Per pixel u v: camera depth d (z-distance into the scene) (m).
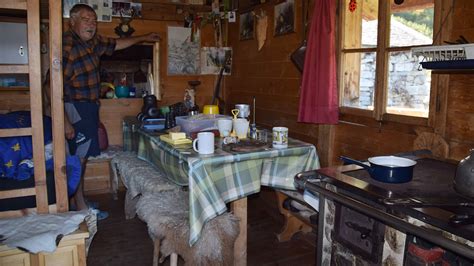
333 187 1.45
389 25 2.41
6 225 1.95
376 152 2.53
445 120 2.06
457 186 1.31
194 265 1.99
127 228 3.12
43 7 3.09
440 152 2.08
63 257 1.92
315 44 2.79
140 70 4.34
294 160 2.29
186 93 4.09
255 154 2.10
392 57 2.41
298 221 2.91
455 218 1.05
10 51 3.30
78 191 3.04
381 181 1.42
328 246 1.61
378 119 2.46
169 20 4.26
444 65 1.52
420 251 1.21
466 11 1.94
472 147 1.94
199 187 1.92
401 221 1.15
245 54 4.08
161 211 2.23
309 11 2.98
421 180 1.45
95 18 2.97
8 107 3.69
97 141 3.07
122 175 3.08
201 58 4.44
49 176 2.19
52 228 1.93
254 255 2.68
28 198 2.12
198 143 2.06
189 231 1.98
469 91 1.95
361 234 1.42
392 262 1.32
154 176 2.74
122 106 4.20
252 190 2.17
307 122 2.96
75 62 2.88
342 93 2.80
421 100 2.25
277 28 3.44
